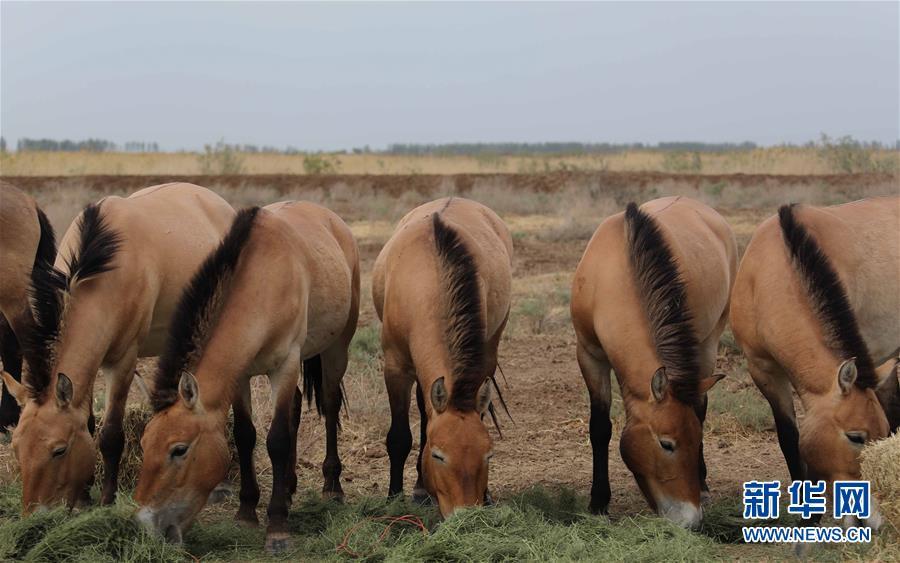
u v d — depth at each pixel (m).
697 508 5.62
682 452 5.60
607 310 6.15
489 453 5.40
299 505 6.71
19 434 5.55
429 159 54.62
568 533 5.45
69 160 42.81
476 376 5.59
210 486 5.45
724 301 7.33
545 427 8.57
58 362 5.75
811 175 28.84
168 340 5.56
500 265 7.33
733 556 5.44
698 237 7.16
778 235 6.17
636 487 7.11
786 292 5.87
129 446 6.84
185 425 5.31
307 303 6.45
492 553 5.10
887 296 6.57
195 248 7.19
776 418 6.27
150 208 7.05
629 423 5.84
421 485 6.75
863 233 6.62
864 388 5.31
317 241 6.95
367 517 6.00
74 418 5.70
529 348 11.07
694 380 5.67
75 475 5.73
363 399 9.00
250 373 6.13
